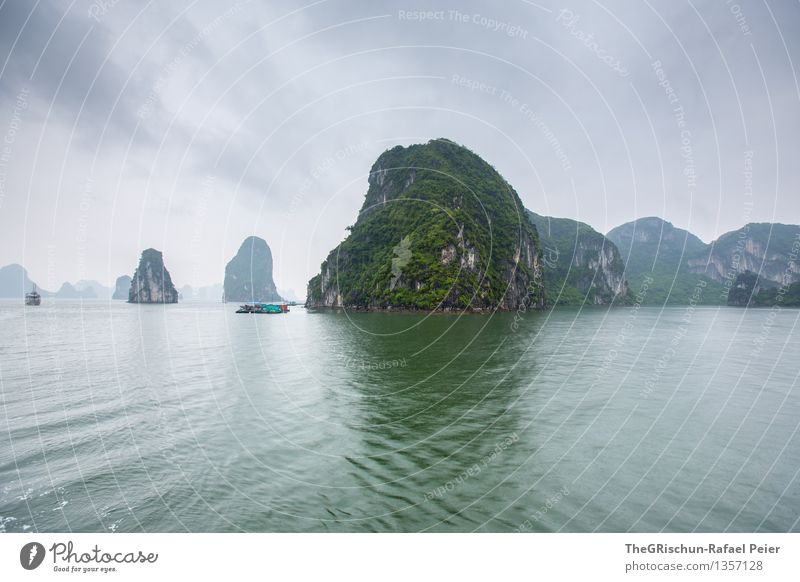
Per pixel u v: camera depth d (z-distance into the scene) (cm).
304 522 670
